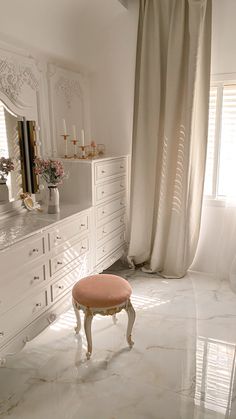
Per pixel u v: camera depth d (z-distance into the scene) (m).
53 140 2.90
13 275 1.91
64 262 2.43
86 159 2.78
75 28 2.80
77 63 3.04
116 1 2.85
